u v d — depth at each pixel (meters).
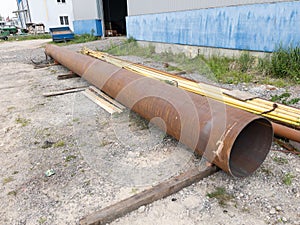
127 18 10.27
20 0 32.97
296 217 1.79
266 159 2.43
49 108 3.99
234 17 5.99
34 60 8.66
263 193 2.02
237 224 1.76
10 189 2.21
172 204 1.96
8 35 21.80
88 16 14.69
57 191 2.16
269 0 5.20
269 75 5.01
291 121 2.67
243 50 5.99
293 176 2.19
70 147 2.82
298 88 4.24
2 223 1.87
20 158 2.67
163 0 7.98
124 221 1.83
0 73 6.77
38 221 1.87
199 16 6.87
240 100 3.15
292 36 5.00
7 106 4.18
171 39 8.04
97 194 2.10
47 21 26.44
